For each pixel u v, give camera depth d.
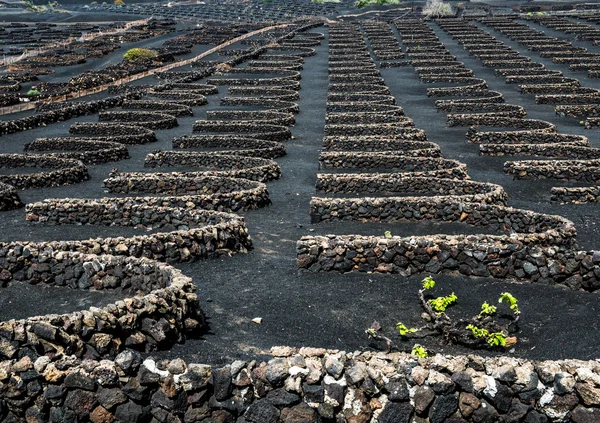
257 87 66.56
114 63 98.19
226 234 23.52
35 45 118.62
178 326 16.27
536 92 64.12
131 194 33.44
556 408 11.84
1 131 50.34
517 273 20.62
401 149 41.78
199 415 12.22
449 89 63.91
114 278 20.00
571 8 143.25
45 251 20.69
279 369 12.15
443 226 26.39
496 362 12.31
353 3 193.25
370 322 18.23
